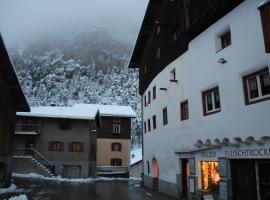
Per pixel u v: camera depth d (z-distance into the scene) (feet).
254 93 41.52
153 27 88.94
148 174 90.43
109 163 176.35
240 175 42.96
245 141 40.86
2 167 73.41
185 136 60.39
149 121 91.45
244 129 41.86
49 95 518.78
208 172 50.90
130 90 522.88
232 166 44.47
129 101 492.54
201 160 52.47
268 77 39.47
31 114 134.92
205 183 51.57
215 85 49.47
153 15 86.48
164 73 74.95
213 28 51.29
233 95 44.83
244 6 43.75
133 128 374.63
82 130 141.38
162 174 74.23
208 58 52.24
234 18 45.78
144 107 99.71
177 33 68.54
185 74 61.77
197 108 55.01
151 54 90.43
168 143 70.18
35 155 130.72
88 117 138.31
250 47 42.01
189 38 59.77
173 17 69.72
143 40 99.19
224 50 47.73
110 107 189.57
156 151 80.33
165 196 66.59
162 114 75.72
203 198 45.88
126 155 178.70
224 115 46.60
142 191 78.18
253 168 40.40
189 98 58.49
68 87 602.44
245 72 42.55
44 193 68.23
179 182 62.75
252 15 42.09
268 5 35.06
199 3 53.47
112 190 80.02
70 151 138.41
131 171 187.11
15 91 75.66
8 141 76.43
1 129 66.90
